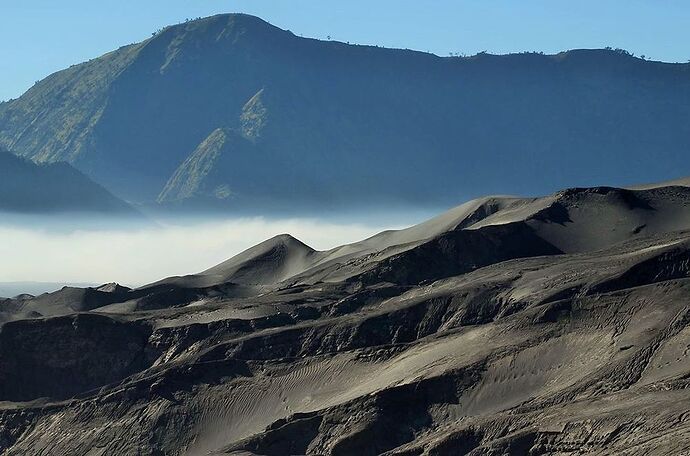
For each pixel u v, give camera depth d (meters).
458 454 166.50
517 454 158.38
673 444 141.75
